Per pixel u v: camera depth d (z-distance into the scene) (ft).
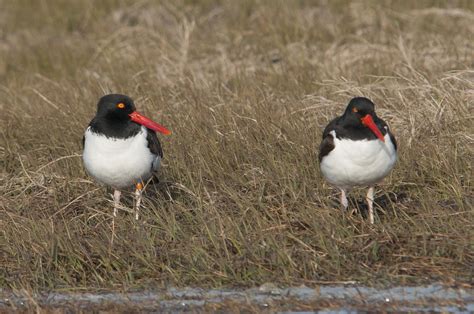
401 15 71.31
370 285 34.01
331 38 69.92
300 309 32.37
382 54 61.98
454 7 74.95
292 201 40.27
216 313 32.50
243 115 50.03
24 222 39.88
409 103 49.24
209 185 44.01
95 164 39.09
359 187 40.42
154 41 71.00
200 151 45.68
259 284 34.65
